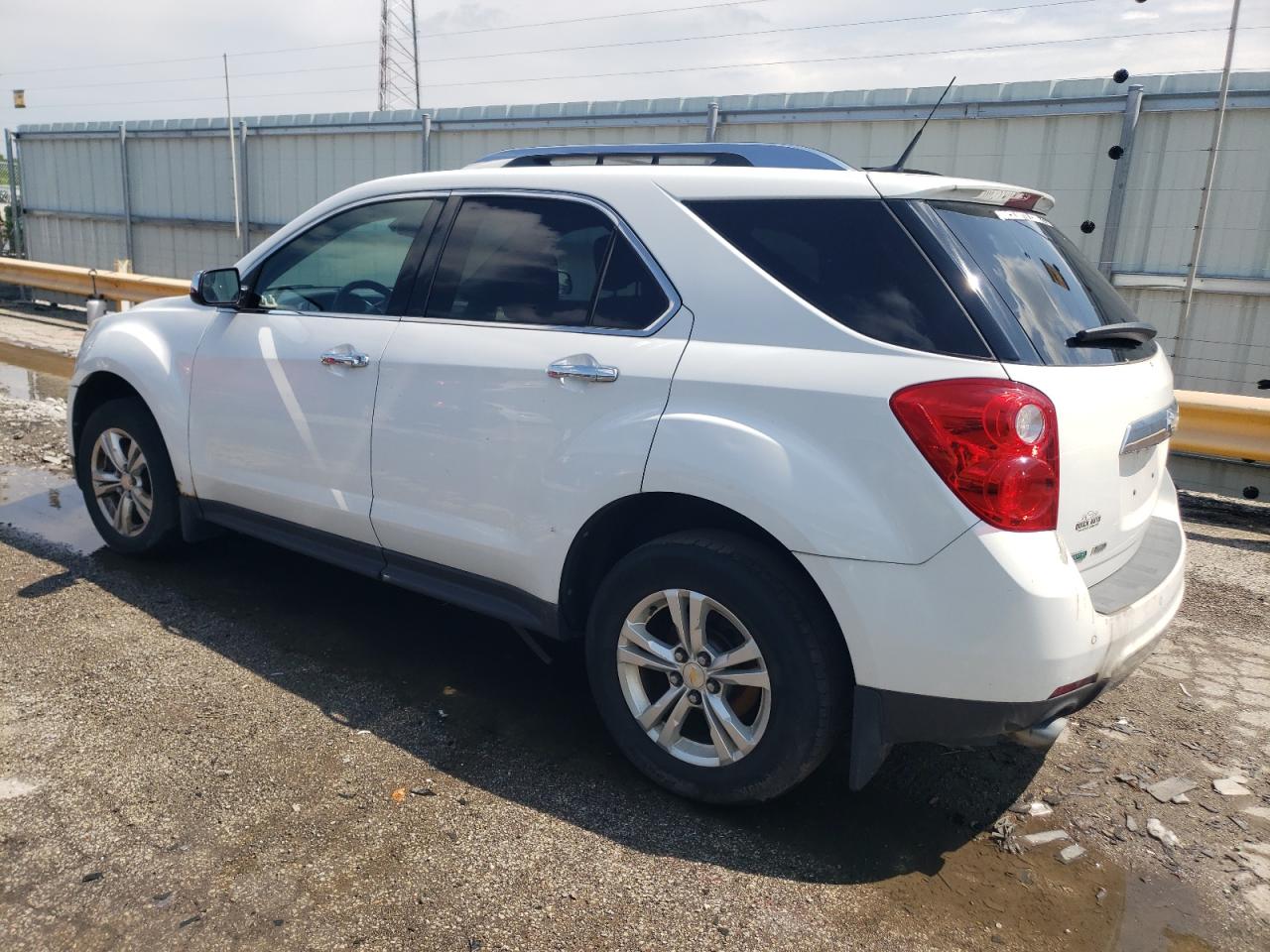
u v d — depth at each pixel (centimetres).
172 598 423
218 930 228
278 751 307
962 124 903
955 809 298
